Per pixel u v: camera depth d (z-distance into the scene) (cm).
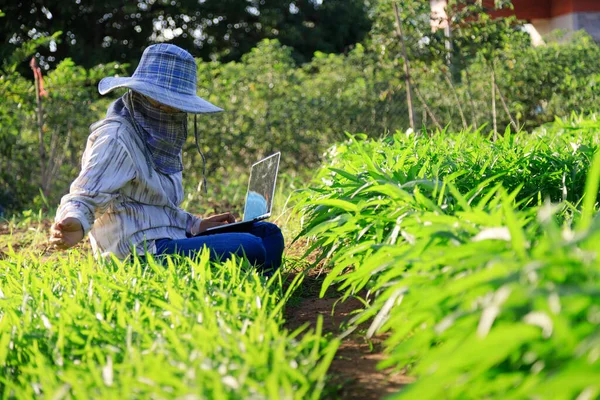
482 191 377
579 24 1556
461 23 970
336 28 2470
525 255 174
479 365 157
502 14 1600
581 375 131
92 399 188
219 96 1034
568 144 531
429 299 177
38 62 2170
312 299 344
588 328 146
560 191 438
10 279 328
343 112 1060
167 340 227
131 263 355
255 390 178
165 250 360
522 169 448
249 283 299
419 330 218
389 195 318
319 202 329
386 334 273
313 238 450
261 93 1041
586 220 171
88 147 354
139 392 185
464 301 182
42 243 586
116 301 274
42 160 949
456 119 1084
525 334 149
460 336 169
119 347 226
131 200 360
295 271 412
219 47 2470
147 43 2391
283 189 891
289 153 1045
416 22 973
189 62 367
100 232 362
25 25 2231
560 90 1091
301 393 186
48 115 988
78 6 2239
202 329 212
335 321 299
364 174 389
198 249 360
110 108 370
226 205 880
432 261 207
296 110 1044
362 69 1125
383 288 274
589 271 156
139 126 364
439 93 1068
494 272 166
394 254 246
